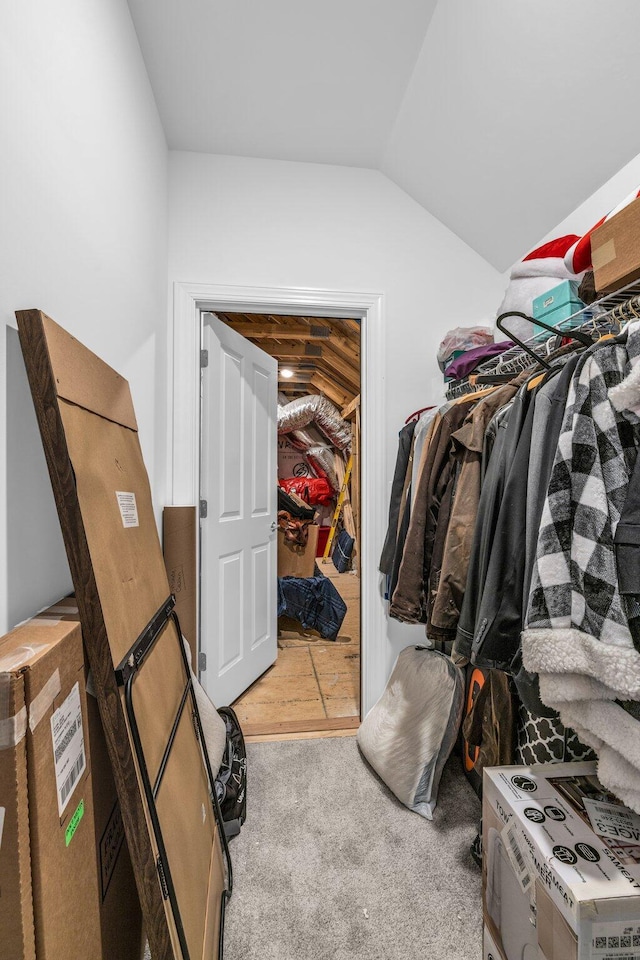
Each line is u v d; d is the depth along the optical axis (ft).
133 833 2.19
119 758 2.20
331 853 4.35
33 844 1.65
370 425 6.77
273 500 8.85
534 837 2.64
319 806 4.98
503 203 5.84
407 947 3.50
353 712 7.09
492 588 3.08
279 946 3.49
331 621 10.48
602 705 2.33
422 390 6.87
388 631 6.70
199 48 4.87
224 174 6.47
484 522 3.44
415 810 4.87
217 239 6.42
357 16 4.56
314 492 21.07
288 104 5.64
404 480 6.16
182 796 2.96
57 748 1.88
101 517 2.51
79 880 2.04
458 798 5.14
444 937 3.57
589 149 4.53
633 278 2.85
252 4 4.43
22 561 2.29
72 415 2.35
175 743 3.09
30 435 2.39
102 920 2.34
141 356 4.78
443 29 4.55
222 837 3.94
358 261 6.75
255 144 6.30
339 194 6.73
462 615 3.53
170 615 3.67
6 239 2.13
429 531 4.74
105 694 2.20
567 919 2.27
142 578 3.11
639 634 2.15
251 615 7.97
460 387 6.18
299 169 6.65
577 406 2.58
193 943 2.53
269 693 7.76
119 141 4.00
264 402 8.56
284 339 14.23
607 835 2.66
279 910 3.78
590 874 2.37
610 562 2.32
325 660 9.25
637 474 2.26
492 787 3.15
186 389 6.31
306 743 6.21
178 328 6.29
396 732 5.36
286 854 4.34
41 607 2.49
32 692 1.68
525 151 5.02
